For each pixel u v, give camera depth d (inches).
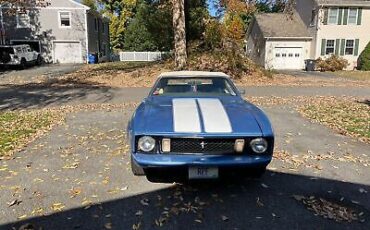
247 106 203.0
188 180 192.2
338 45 1349.7
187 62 789.9
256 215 155.2
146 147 167.3
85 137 290.2
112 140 279.7
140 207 162.6
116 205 164.4
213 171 167.3
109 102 512.7
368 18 1336.1
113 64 1235.9
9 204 164.7
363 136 300.2
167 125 171.2
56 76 885.2
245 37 1843.0
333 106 477.1
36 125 340.5
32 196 173.8
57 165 219.8
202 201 169.0
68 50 1448.1
